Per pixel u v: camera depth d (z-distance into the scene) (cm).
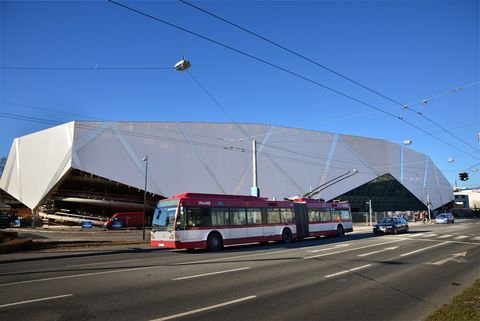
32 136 6366
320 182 7325
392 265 1365
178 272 1233
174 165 5994
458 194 14575
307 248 2066
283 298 855
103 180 5753
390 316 717
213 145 6412
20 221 5831
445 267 1314
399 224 3281
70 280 1091
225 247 2378
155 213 2175
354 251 1847
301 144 7394
